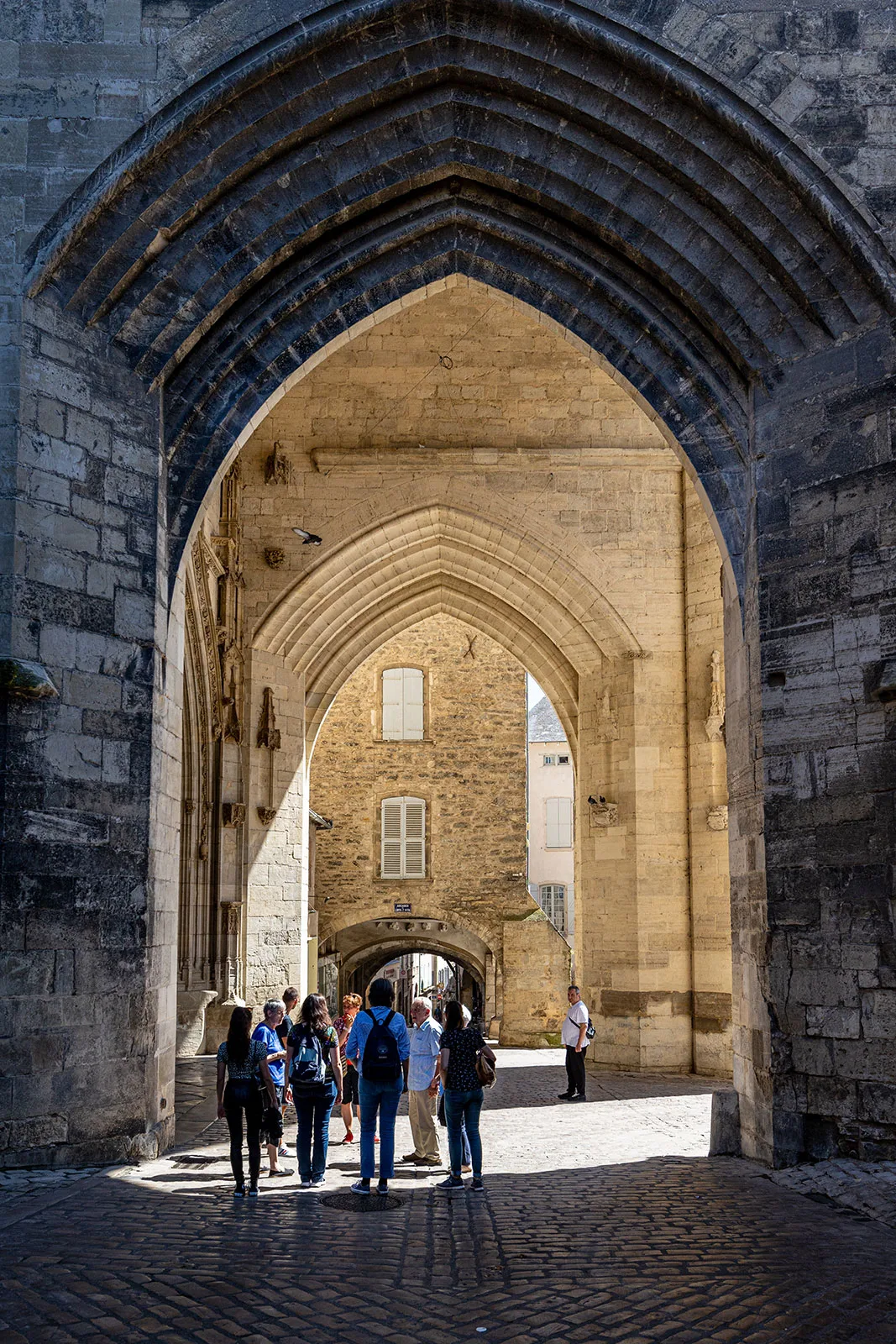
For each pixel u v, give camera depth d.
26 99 11.80
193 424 13.12
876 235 11.46
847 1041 10.95
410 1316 6.60
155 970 11.98
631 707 23.80
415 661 37.88
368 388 23.83
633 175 12.52
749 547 12.69
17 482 11.10
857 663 11.30
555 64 12.23
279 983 24.03
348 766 37.56
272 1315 6.51
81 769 11.38
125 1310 6.50
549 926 35.53
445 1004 10.90
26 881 10.83
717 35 11.88
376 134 12.73
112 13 11.95
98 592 11.76
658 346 13.33
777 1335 6.27
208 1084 18.41
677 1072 22.94
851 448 11.62
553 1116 16.67
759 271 12.27
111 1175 10.55
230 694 23.17
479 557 24.80
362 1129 10.16
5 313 11.37
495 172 12.98
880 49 11.78
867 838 10.99
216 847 22.78
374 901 36.88
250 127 12.19
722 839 22.84
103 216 11.88
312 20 11.98
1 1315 6.32
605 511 23.84
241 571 23.56
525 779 37.19
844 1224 9.00
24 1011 10.70
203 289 12.55
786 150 11.65
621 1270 7.59
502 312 23.72
